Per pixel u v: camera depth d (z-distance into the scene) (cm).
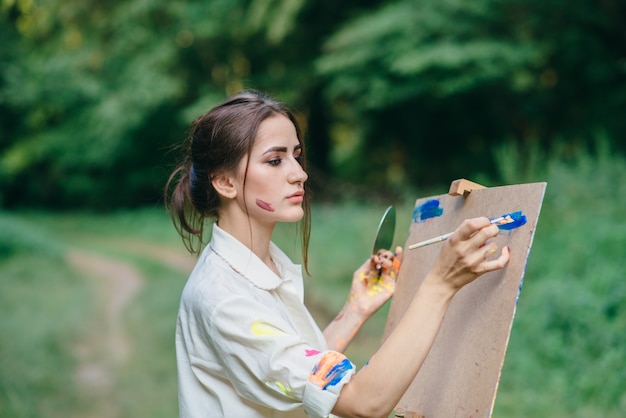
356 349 643
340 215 1148
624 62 1103
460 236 140
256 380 146
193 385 159
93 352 694
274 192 158
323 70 1357
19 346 643
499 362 138
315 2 1623
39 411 507
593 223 620
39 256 1278
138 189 2278
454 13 1220
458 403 148
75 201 2439
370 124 1614
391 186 1574
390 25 1239
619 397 427
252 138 157
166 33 1884
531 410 441
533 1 1149
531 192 146
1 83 2159
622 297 499
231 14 1761
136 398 553
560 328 508
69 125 2192
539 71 1236
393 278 204
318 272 902
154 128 2066
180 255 1476
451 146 1570
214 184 163
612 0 1132
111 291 1077
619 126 1129
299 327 167
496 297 146
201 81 1952
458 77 1255
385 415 139
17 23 2203
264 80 1800
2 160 2275
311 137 1889
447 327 164
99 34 2011
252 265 159
